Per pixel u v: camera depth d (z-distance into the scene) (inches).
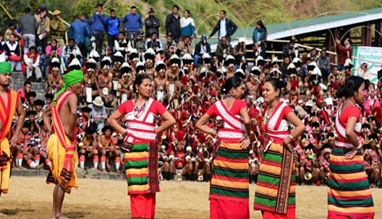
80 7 1764.3
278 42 1536.7
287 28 1542.8
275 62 1284.4
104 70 1134.4
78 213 646.5
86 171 1010.1
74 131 576.1
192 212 698.8
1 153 603.2
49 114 596.7
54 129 575.2
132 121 570.9
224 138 554.6
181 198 840.9
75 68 1123.9
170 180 1026.1
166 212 689.6
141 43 1301.7
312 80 1257.4
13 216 612.4
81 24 1278.3
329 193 542.0
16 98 612.4
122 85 1137.4
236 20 2025.1
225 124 554.9
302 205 826.2
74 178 583.8
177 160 1030.4
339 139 537.0
